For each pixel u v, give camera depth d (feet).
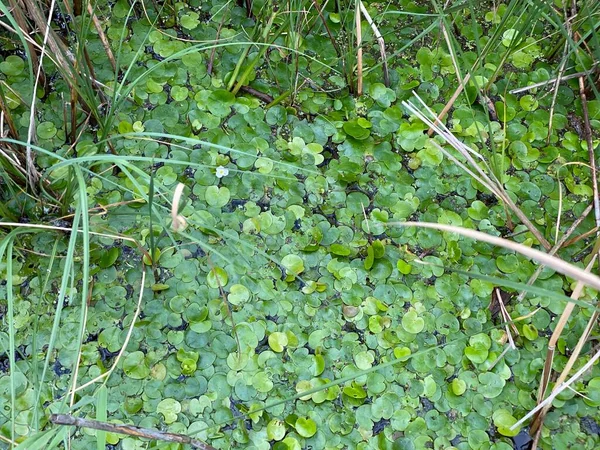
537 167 3.46
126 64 3.55
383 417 2.83
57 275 2.99
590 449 2.82
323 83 3.62
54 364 2.83
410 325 3.01
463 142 3.51
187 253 3.10
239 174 3.30
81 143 3.29
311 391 2.52
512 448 2.80
